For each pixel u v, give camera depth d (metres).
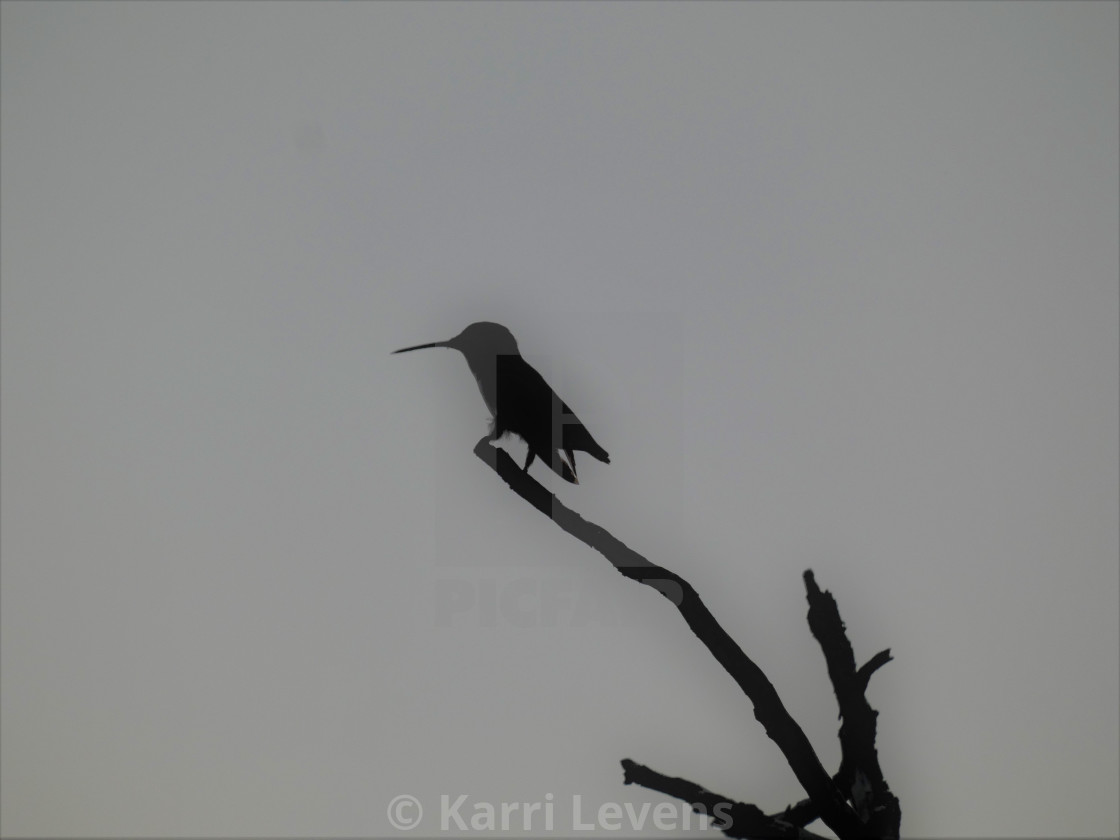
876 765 1.10
